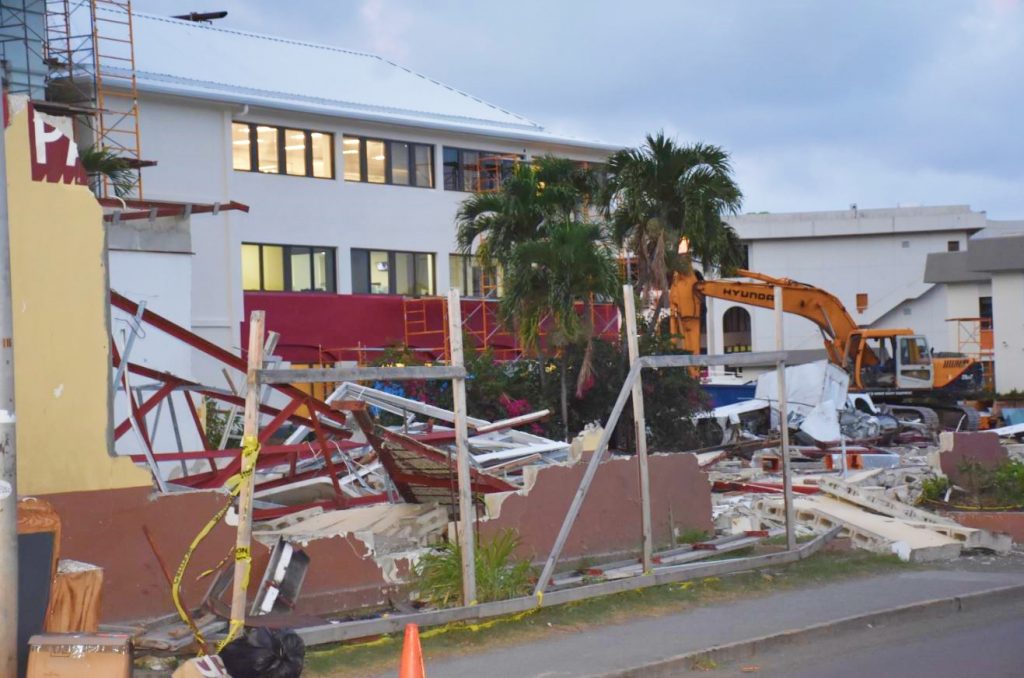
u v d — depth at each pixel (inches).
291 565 418.3
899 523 629.6
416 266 1448.1
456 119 1499.8
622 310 1152.2
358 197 1384.1
